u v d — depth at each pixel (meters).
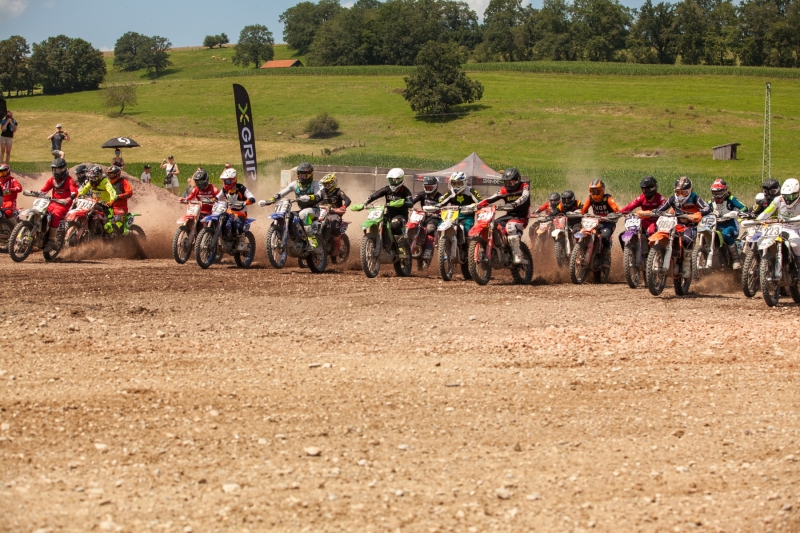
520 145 190.25
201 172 31.72
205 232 29.62
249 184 53.25
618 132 198.38
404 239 28.84
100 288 23.00
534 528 8.87
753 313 22.08
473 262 27.36
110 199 33.59
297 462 10.42
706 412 12.95
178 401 12.62
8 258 31.80
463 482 10.02
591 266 29.70
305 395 13.14
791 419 12.64
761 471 10.55
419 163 139.62
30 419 11.54
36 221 30.50
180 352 15.71
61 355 15.12
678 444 11.50
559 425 12.15
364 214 48.25
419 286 26.09
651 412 12.90
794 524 9.06
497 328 19.05
